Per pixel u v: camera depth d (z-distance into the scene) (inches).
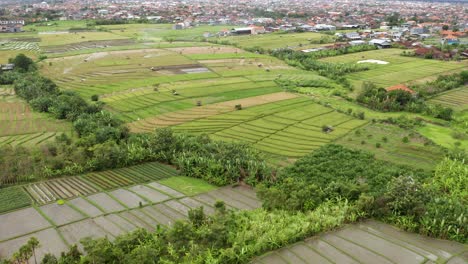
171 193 2583.7
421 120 3789.4
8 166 2758.4
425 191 2252.7
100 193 2586.1
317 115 3939.5
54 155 3006.9
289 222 2089.1
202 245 1860.2
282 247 1931.6
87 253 1793.8
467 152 2992.1
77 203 2444.6
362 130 3516.2
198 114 4037.9
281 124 3693.4
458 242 1979.6
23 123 3841.0
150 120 3907.5
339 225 2107.5
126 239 1841.8
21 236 2084.2
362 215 2178.9
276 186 2527.1
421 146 3117.6
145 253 1697.8
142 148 3115.2
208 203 2440.9
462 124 3690.9
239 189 2647.6
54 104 4190.5
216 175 2746.1
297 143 3248.0
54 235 2095.2
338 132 3469.5
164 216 2285.9
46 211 2343.8
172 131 3356.3
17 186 2664.9
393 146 3159.5
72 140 3353.8
